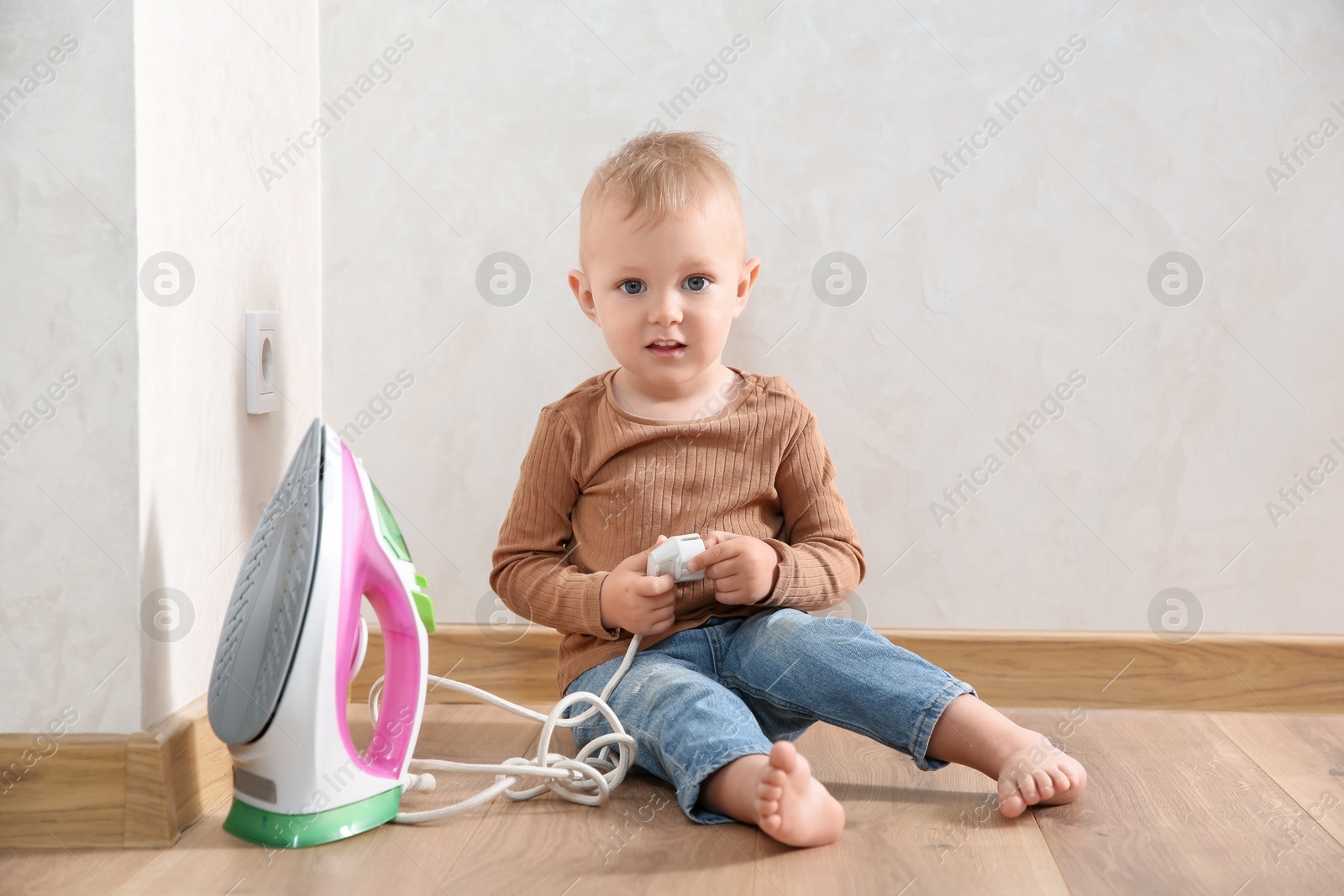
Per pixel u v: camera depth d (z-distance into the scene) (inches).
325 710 32.8
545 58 49.3
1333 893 29.9
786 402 44.2
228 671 33.0
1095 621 50.5
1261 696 49.7
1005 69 48.9
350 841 33.4
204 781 36.2
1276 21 48.4
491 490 50.6
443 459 50.6
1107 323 49.5
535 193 49.7
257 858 32.2
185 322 36.4
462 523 50.6
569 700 37.6
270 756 32.8
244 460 41.8
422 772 40.1
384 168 49.7
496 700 39.0
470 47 49.4
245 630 33.0
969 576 50.5
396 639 35.9
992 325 49.7
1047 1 48.7
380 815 34.5
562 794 36.7
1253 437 49.7
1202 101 48.8
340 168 49.8
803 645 38.8
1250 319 49.3
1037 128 49.1
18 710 33.8
